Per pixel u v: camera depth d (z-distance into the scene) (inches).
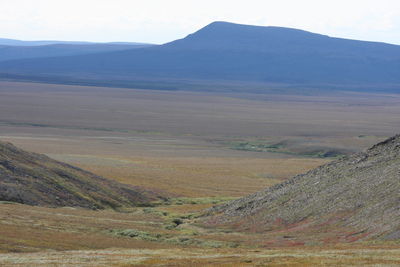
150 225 3435.0
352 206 2878.9
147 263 1812.3
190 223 3563.0
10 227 2824.8
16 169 4429.1
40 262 1846.7
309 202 3206.2
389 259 1672.0
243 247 2554.1
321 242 2503.7
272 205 3440.0
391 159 3253.0
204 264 1755.7
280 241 2642.7
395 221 2420.0
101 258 1945.1
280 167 7347.4
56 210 3735.2
